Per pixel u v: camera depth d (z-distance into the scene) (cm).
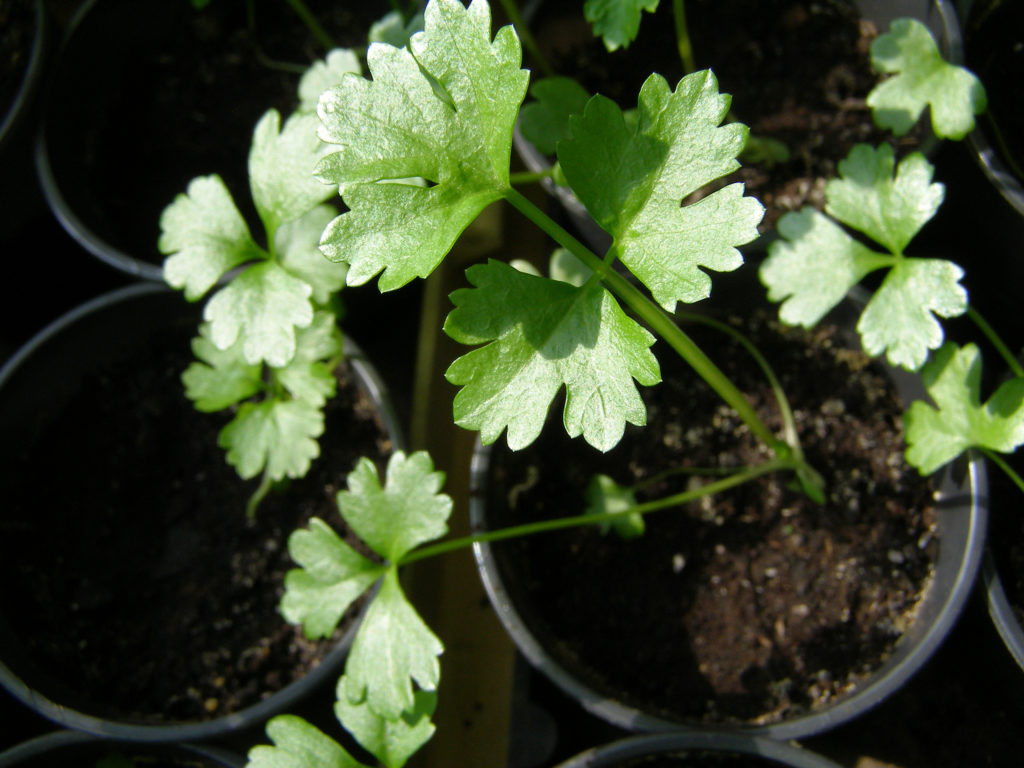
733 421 22
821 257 20
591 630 21
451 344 25
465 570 23
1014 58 23
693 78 15
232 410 24
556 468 22
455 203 15
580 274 21
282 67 27
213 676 22
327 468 23
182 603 23
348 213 15
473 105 15
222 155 27
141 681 22
